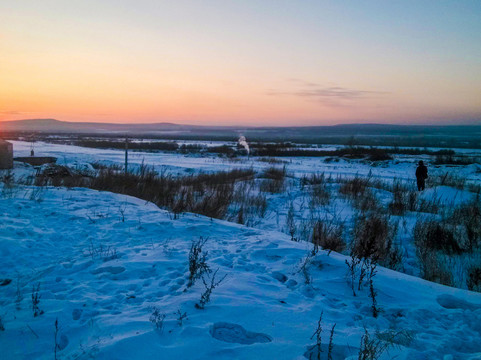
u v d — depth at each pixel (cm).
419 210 1191
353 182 1647
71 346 313
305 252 578
